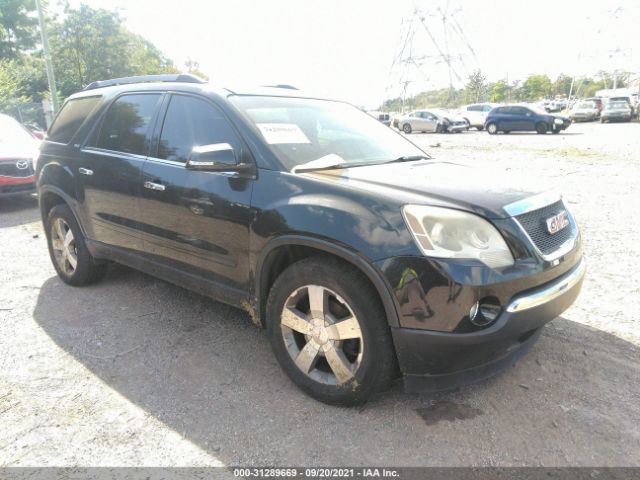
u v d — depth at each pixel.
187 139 3.45
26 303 4.23
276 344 2.95
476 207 2.52
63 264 4.65
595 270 4.82
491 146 19.38
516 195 2.74
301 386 2.86
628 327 3.64
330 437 2.53
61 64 33.28
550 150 16.88
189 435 2.55
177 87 3.65
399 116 34.06
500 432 2.55
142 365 3.23
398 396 2.87
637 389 2.90
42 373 3.14
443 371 2.47
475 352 2.41
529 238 2.57
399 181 2.80
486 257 2.41
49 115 19.36
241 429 2.60
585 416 2.66
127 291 4.49
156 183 3.50
